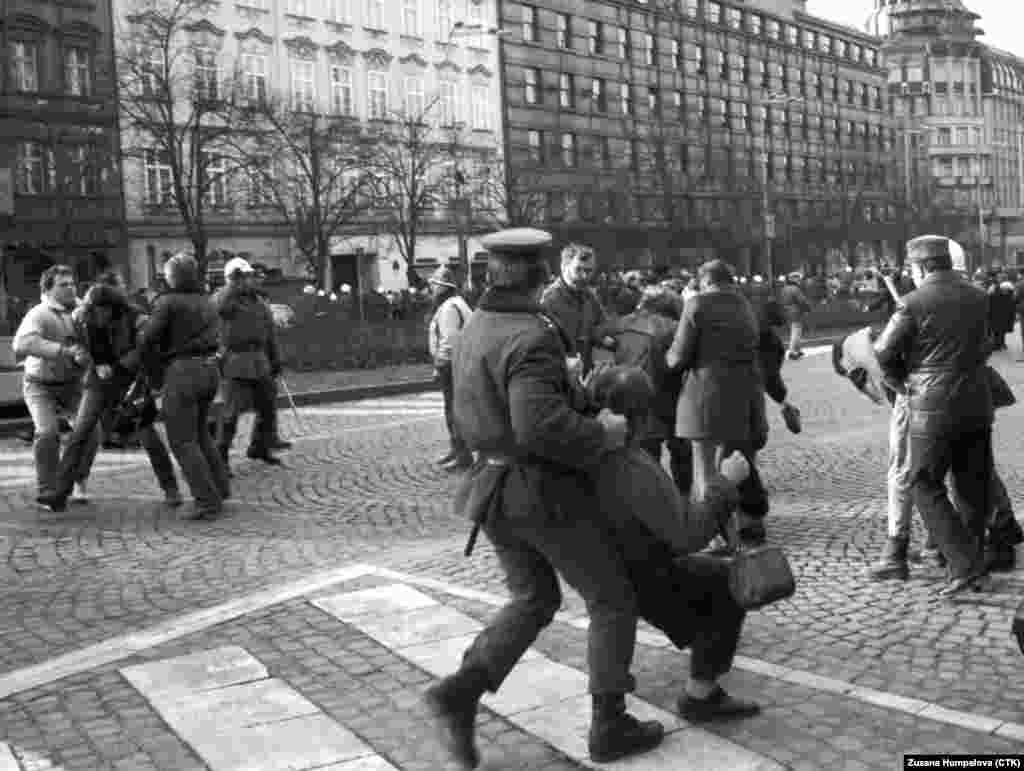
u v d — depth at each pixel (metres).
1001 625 5.67
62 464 9.72
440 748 4.35
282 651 5.61
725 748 4.23
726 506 4.30
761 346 8.14
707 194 62.19
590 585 4.08
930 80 123.12
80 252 42.34
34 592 7.07
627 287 10.34
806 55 88.50
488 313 4.06
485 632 4.18
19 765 4.35
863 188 88.62
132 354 9.22
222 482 9.80
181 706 4.89
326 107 52.19
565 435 3.83
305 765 4.25
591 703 4.60
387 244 52.88
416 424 15.90
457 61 59.19
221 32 47.34
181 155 40.62
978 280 33.34
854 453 11.64
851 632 5.64
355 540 8.26
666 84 73.56
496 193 52.12
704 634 4.40
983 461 6.29
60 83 42.31
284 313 27.50
